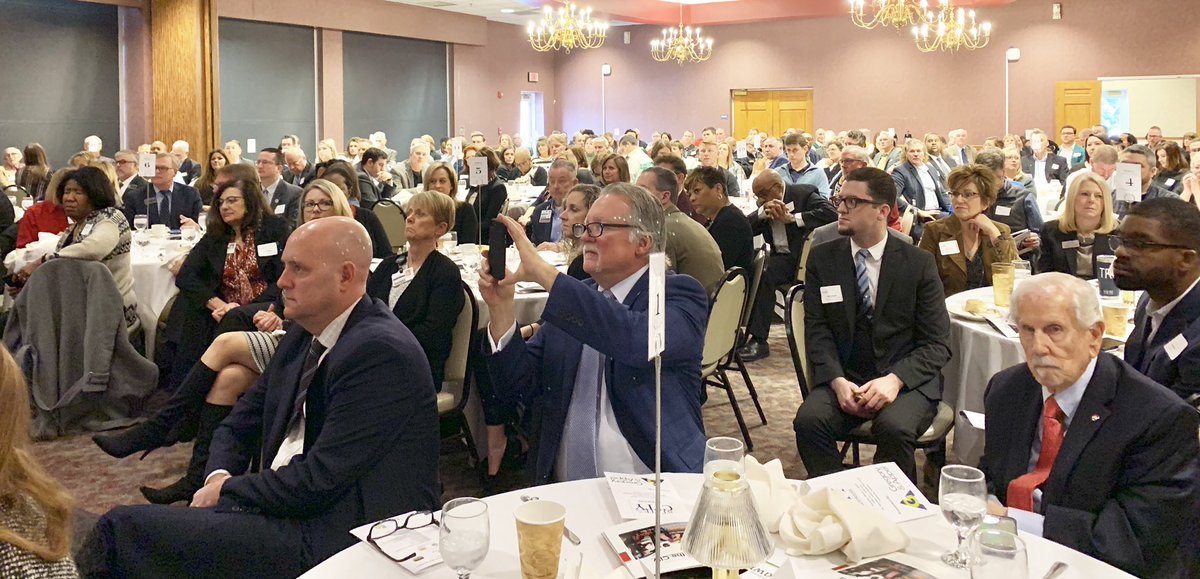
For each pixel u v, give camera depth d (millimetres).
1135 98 14289
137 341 4629
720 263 4320
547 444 2418
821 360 3158
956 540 1575
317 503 2018
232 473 2424
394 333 2113
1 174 9719
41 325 4062
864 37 16281
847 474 1820
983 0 14539
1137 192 4234
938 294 3135
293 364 2277
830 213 5852
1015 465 2041
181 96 11664
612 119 18766
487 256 2301
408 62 15977
